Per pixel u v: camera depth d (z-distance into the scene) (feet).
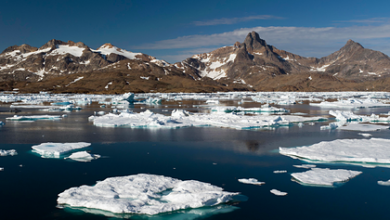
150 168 71.82
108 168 71.56
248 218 48.65
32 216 48.52
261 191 58.85
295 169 71.72
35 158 79.71
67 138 106.01
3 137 107.55
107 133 116.16
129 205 49.88
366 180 64.39
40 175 66.49
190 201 51.57
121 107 257.55
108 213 49.14
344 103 273.54
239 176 67.00
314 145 90.58
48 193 57.00
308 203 53.93
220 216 49.16
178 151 88.22
